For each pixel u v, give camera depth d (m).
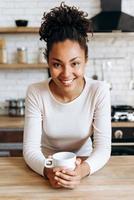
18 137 2.63
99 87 1.29
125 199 0.89
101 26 2.70
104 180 1.04
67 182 0.96
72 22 1.11
